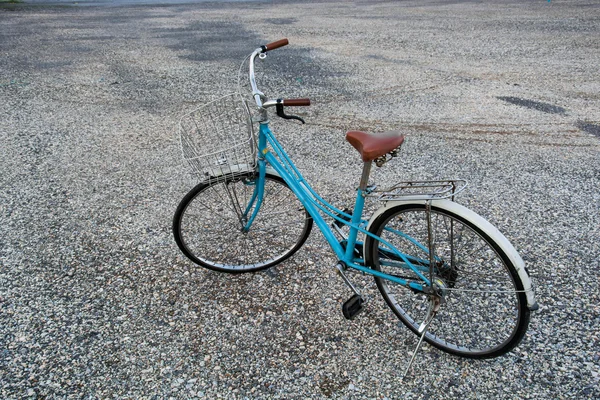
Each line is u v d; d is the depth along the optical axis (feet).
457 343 8.20
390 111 18.70
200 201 10.16
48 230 11.58
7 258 10.55
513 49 27.58
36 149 16.01
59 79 23.66
